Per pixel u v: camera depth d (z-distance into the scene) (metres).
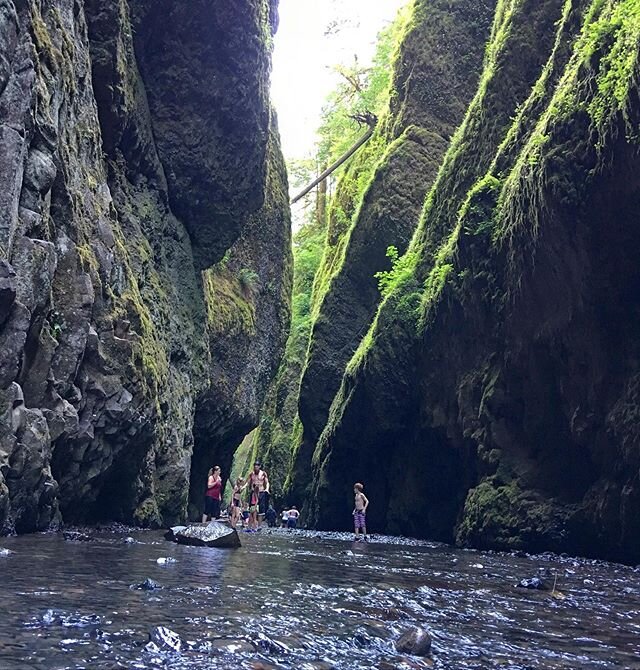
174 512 18.73
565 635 5.54
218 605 5.81
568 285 16.39
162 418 18.33
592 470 16.47
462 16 37.41
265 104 24.00
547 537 16.84
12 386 10.88
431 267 26.41
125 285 16.19
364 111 48.25
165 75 21.00
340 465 30.14
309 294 54.38
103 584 6.51
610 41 15.41
